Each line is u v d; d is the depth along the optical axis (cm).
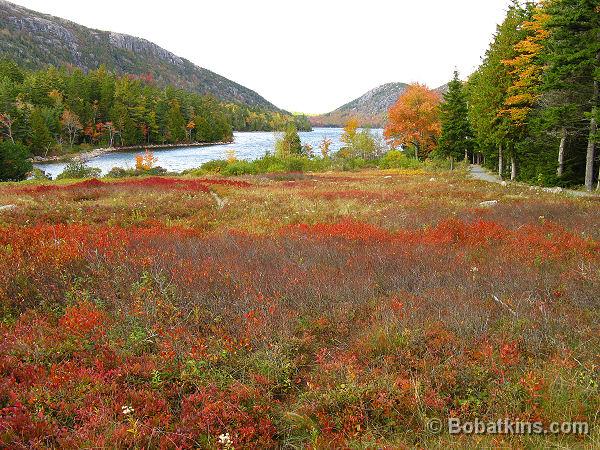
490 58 3791
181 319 586
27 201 1728
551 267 806
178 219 1522
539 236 1053
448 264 814
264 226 1369
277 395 454
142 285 659
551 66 2334
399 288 696
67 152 9156
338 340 555
